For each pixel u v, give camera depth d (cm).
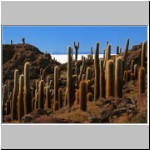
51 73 4378
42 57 4809
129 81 2184
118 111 1495
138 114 1397
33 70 4447
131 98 1684
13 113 1791
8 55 5084
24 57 4847
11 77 4584
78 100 1702
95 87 1772
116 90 1648
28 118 1585
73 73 3148
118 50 2969
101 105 1586
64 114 1603
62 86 2955
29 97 1709
